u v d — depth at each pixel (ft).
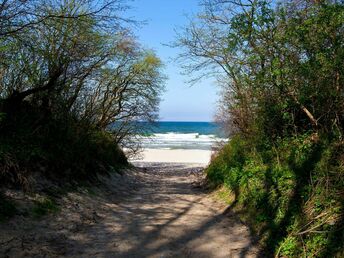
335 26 21.72
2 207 19.86
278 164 26.17
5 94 30.99
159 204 31.94
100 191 32.99
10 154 23.49
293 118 27.14
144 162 108.88
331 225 17.54
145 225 24.07
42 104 32.35
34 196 23.13
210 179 43.27
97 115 59.06
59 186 27.45
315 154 23.15
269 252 19.40
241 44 25.96
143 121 75.20
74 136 34.60
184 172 75.41
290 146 27.14
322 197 19.43
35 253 17.06
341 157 20.90
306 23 22.40
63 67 33.42
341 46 21.68
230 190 32.17
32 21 26.25
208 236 22.27
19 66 30.81
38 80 32.58
